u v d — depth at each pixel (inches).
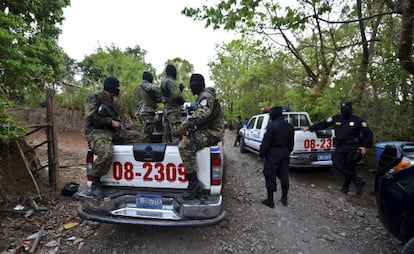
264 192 203.6
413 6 175.6
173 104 187.9
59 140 366.9
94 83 509.7
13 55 176.4
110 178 122.8
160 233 133.0
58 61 364.8
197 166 116.6
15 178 169.3
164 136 195.6
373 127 249.9
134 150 120.0
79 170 233.1
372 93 265.7
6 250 113.3
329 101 304.7
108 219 111.1
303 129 235.6
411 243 89.9
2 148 166.7
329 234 138.7
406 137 233.6
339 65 335.6
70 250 116.9
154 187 119.8
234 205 175.0
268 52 459.2
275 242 129.8
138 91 208.5
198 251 119.7
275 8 332.8
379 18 282.8
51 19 333.4
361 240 133.1
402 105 241.8
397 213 104.1
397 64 229.3
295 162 224.8
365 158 253.4
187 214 108.7
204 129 118.5
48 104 177.5
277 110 175.0
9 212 142.4
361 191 198.4
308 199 189.2
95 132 122.6
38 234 125.3
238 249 122.7
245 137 359.9
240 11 222.4
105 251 116.9
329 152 230.5
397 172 104.2
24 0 250.7
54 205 158.7
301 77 452.4
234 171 268.1
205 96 118.2
